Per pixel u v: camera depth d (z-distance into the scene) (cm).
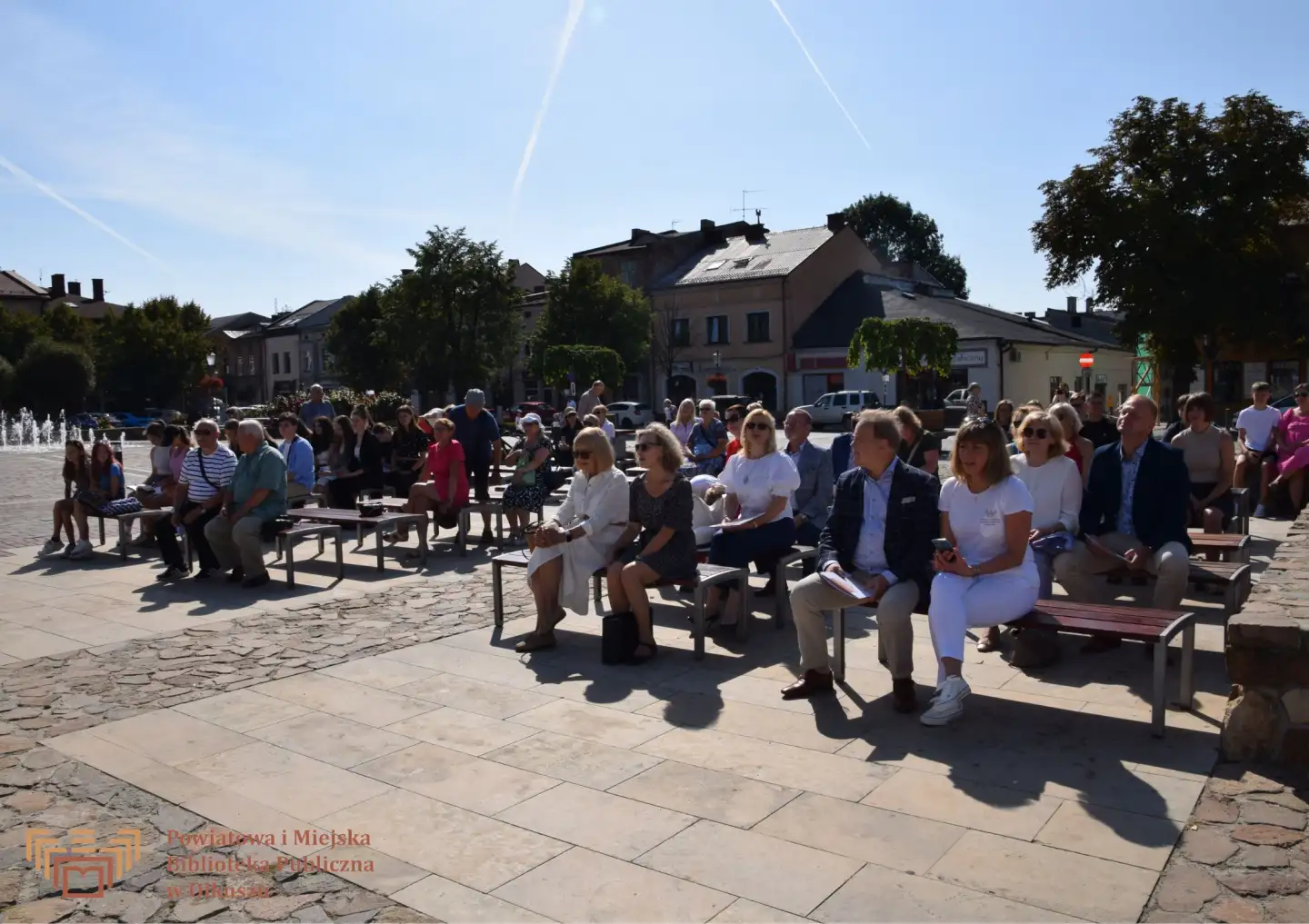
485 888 367
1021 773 452
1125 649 651
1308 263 2914
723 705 564
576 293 5041
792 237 5594
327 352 6550
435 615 807
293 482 1244
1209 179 2784
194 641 740
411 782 466
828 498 855
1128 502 657
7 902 366
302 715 567
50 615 840
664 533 650
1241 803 410
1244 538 739
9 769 495
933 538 552
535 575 689
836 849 388
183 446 1207
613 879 370
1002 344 4541
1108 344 5697
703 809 428
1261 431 1276
